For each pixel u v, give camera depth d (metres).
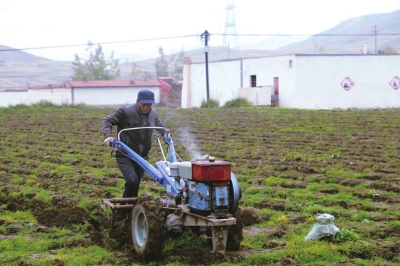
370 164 15.11
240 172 14.74
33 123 29.78
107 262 7.87
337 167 14.94
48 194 12.28
